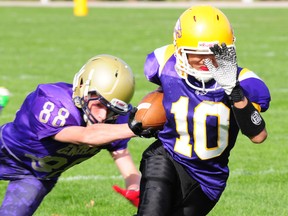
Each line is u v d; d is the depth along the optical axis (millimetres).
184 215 11227
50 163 11602
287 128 23141
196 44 10508
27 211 11695
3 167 11977
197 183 11164
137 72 33938
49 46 44344
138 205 11078
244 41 48188
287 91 29469
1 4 84312
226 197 15781
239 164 18625
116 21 63125
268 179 17188
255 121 10320
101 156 19672
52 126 10898
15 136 11570
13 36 49875
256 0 96312
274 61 38250
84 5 70188
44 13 71562
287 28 57531
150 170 11016
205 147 10930
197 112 10820
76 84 11000
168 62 11273
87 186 16641
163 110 11156
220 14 10742
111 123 11312
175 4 88312
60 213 14734
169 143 11188
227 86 10125
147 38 49000
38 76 32469
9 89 29062
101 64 10859
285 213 14719
